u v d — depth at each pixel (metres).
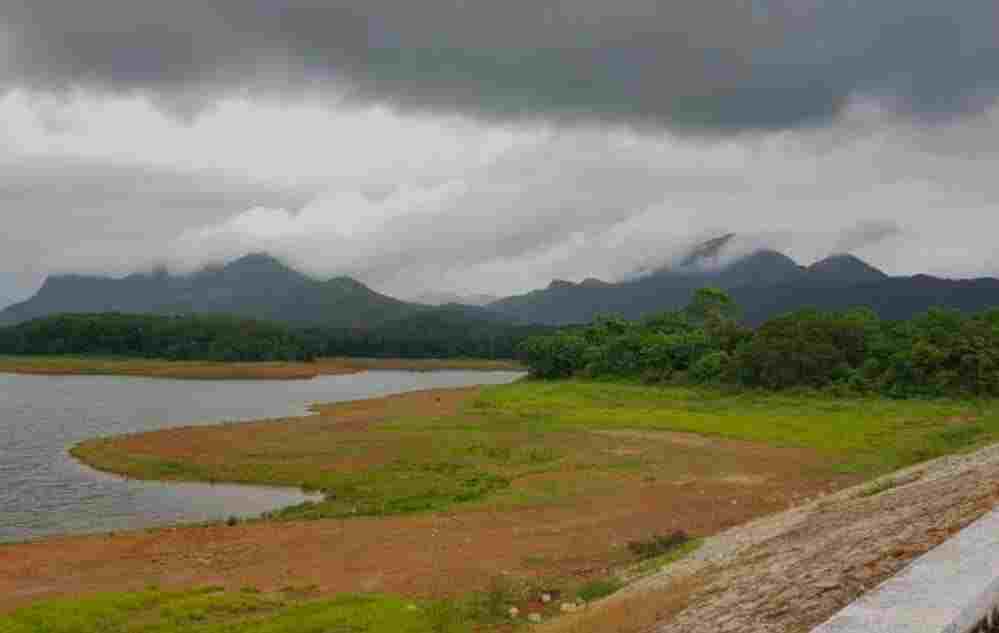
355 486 44.38
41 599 24.95
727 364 90.19
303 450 55.28
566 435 59.59
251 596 23.72
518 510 36.38
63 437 64.00
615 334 119.12
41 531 36.56
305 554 29.91
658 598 17.12
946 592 5.66
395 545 30.69
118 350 184.25
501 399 86.38
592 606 19.89
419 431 63.31
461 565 27.55
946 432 53.22
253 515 39.28
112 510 40.59
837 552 13.99
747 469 45.47
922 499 20.08
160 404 93.25
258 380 144.88
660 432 60.44
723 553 23.61
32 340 184.38
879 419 62.72
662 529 32.19
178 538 32.97
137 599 23.17
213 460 52.34
